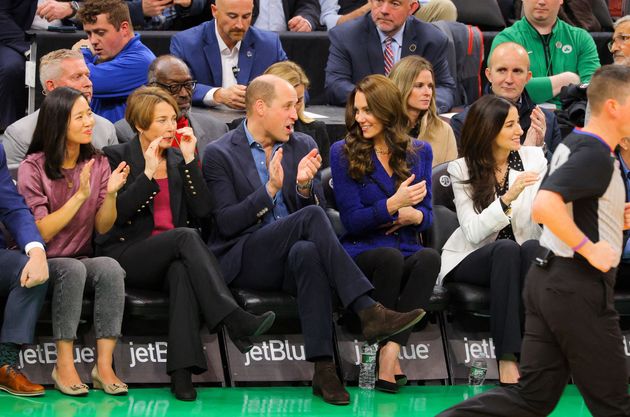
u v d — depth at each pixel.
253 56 23.81
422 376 18.95
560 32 26.47
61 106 17.55
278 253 17.80
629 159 18.66
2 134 24.52
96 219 17.89
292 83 20.30
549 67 26.39
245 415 16.41
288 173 18.94
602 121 13.09
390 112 18.33
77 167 17.95
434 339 19.30
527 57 22.06
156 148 17.75
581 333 12.90
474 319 19.55
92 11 22.44
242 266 18.11
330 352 17.38
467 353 19.33
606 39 28.86
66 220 17.34
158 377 18.08
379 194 18.52
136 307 17.45
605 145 12.91
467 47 26.83
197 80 23.53
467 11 29.12
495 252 18.42
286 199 18.80
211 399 17.28
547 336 13.23
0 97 24.64
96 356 17.88
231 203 18.41
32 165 17.75
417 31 24.83
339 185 18.62
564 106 23.58
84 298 17.39
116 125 20.58
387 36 24.72
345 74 24.69
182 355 17.09
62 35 24.03
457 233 19.36
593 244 12.60
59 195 17.77
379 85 18.31
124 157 18.41
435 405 17.52
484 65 27.55
